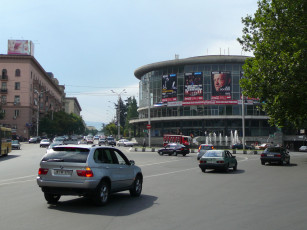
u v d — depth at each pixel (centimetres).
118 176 972
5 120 8269
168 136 5884
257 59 2903
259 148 6219
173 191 1218
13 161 2770
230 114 7312
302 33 2594
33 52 9112
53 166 885
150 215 796
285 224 710
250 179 1639
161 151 3972
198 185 1395
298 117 3173
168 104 7356
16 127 8294
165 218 764
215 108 7375
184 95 7488
